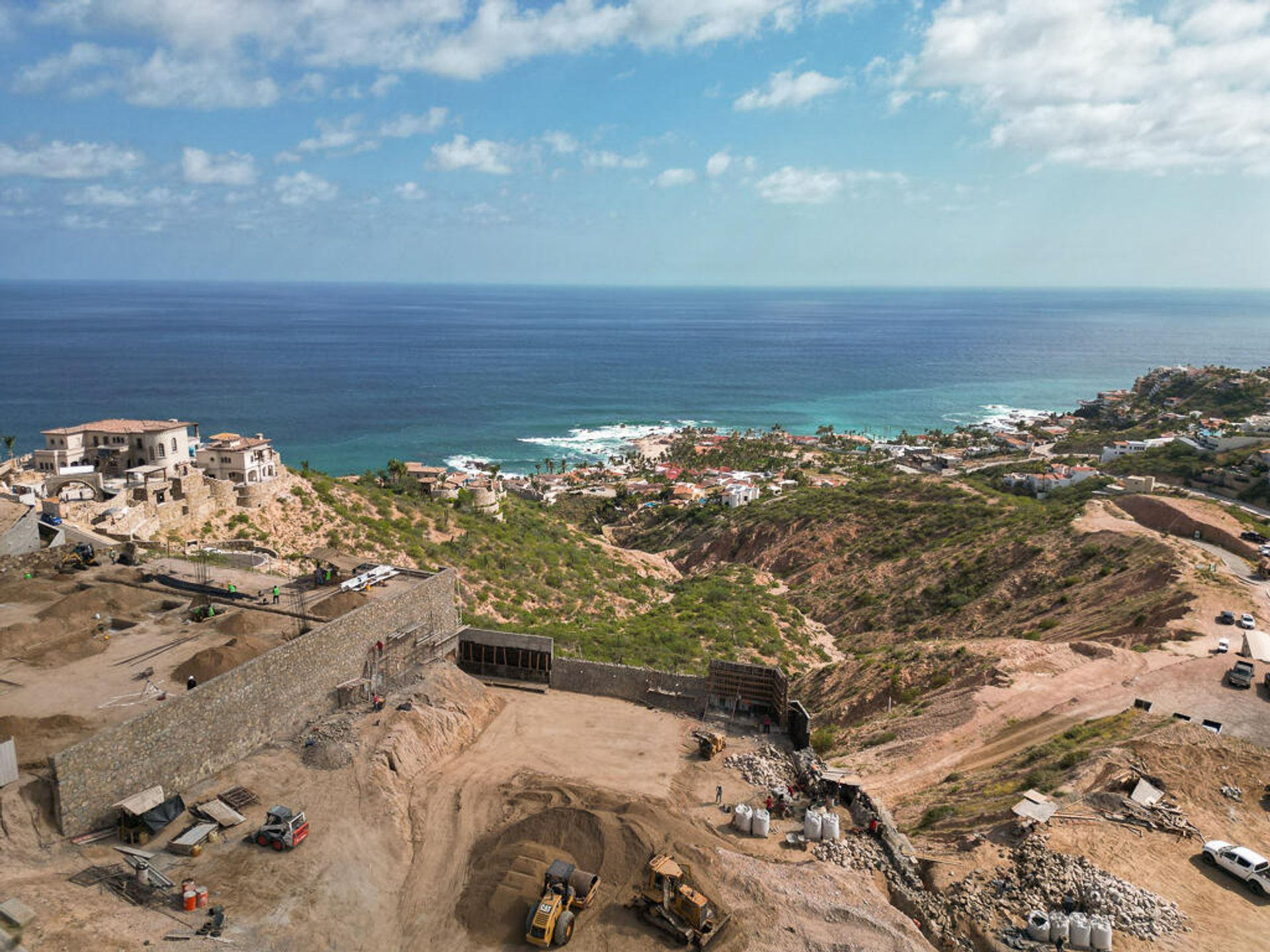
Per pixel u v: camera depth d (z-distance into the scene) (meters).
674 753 38.72
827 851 31.19
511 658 46.72
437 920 26.64
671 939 26.17
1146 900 28.14
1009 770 40.66
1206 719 43.44
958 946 26.95
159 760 29.89
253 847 28.42
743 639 72.56
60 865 25.91
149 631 38.25
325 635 37.34
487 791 34.44
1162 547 77.50
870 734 52.03
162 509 61.38
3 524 47.19
